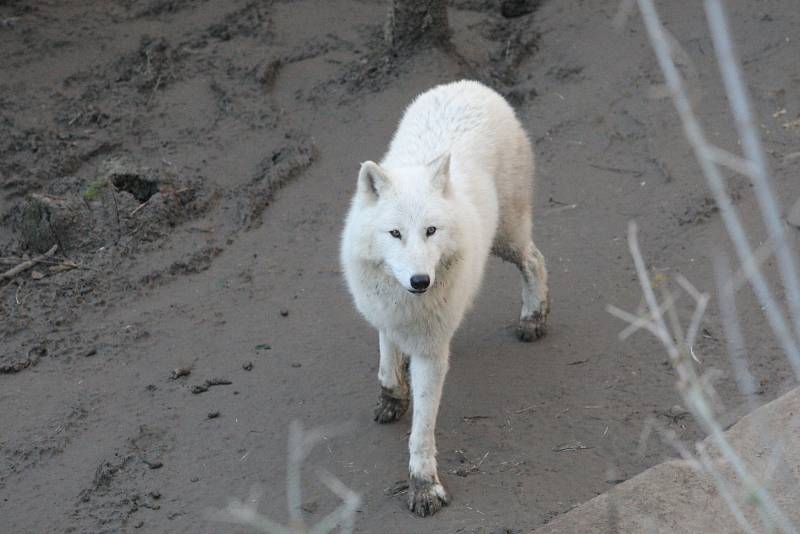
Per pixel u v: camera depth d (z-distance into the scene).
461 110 9.86
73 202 13.03
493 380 10.00
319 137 15.26
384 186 7.77
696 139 3.28
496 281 11.98
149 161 14.69
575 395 9.60
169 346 11.04
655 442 8.67
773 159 13.00
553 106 15.33
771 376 9.40
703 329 10.34
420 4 16.12
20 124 15.35
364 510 8.09
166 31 17.98
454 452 8.83
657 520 7.34
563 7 17.66
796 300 3.43
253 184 14.19
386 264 7.71
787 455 7.75
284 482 8.60
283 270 12.42
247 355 10.80
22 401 10.13
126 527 8.19
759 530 7.00
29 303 11.78
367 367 10.40
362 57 16.95
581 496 8.03
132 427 9.63
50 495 8.68
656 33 3.30
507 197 9.94
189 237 13.12
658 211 12.74
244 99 16.06
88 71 16.81
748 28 15.83
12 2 18.48
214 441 9.33
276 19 18.25
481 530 7.63
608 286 11.53
